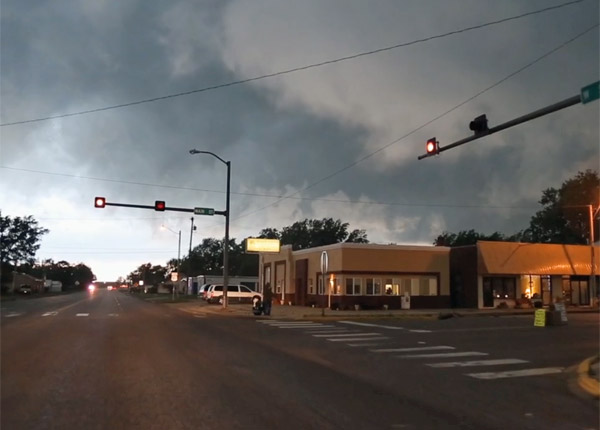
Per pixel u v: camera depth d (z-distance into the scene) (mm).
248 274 115312
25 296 83500
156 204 35594
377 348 17234
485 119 16391
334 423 7914
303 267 48062
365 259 41781
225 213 38219
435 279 43719
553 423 8266
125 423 7719
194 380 10977
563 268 44562
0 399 9172
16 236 93375
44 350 15312
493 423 8203
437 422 8156
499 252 42875
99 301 60375
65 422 7750
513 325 26578
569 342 19219
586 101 12336
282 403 9102
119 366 12555
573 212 65938
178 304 51656
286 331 22875
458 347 17672
